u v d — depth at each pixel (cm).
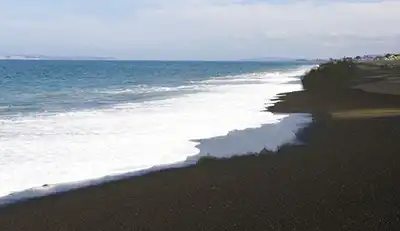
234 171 942
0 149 1153
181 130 1460
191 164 1016
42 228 655
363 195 759
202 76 6219
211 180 876
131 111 1945
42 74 6262
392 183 825
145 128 1491
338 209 697
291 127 1512
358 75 4341
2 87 3528
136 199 771
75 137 1325
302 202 732
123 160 1056
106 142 1255
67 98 2597
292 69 10181
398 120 1596
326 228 627
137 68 10244
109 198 780
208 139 1316
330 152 1096
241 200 750
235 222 657
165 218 680
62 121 1634
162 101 2402
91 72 7319
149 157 1087
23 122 1606
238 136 1362
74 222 675
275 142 1258
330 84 3534
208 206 726
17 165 1002
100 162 1036
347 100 2345
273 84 4041
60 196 794
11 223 673
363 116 1723
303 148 1159
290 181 851
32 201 768
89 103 2303
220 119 1714
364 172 900
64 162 1033
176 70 9194
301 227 633
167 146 1212
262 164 997
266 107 2108
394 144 1174
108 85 3959
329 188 800
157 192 806
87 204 751
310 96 2616
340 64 5178
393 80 3672
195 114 1855
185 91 3178
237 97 2638
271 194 775
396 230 619
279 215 678
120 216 694
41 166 997
